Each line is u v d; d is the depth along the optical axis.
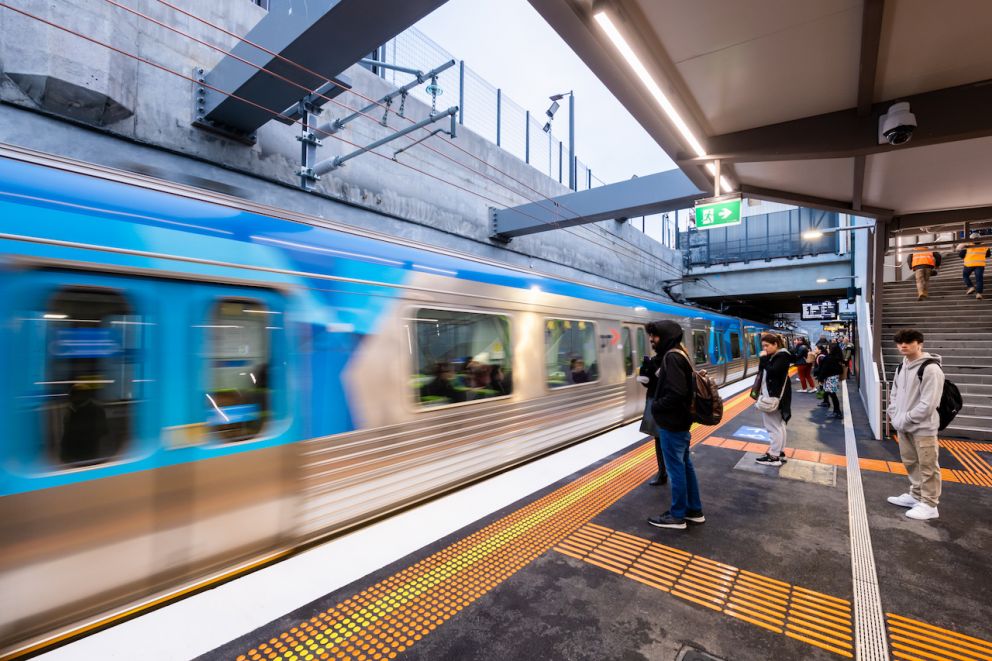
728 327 12.77
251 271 2.74
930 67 3.68
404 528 3.33
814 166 5.38
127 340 2.27
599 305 6.59
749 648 2.14
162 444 2.34
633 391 7.36
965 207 6.84
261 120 7.03
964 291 9.96
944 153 4.87
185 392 2.44
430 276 3.91
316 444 2.98
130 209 2.36
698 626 2.30
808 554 3.04
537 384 5.16
